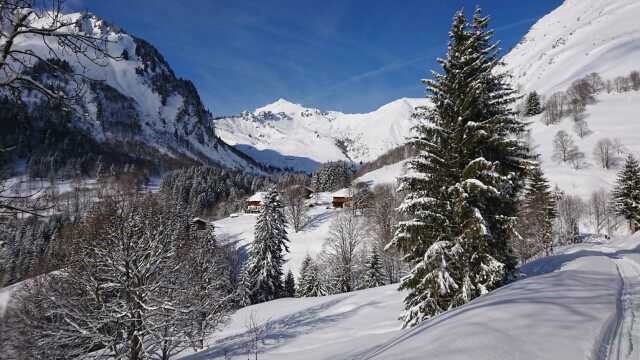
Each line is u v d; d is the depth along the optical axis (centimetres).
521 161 1488
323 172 15912
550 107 14438
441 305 1414
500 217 1438
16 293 2116
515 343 565
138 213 2053
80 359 1642
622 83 14812
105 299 1870
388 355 614
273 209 4778
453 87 1509
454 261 1393
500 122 1446
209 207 13388
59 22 462
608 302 783
